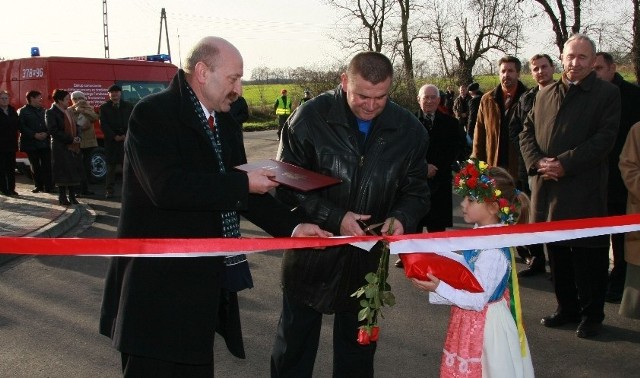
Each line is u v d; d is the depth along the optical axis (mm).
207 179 2572
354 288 3219
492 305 2852
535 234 2740
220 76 2658
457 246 2701
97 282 6258
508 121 6262
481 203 3012
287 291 3297
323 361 4398
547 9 24531
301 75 27484
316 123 3207
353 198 3199
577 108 4547
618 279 5477
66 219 9016
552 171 4520
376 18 28484
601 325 4883
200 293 2668
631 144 4258
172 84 2719
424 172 3350
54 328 4980
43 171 11672
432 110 6152
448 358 2924
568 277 4832
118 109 11539
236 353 3055
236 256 2988
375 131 3191
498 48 27031
